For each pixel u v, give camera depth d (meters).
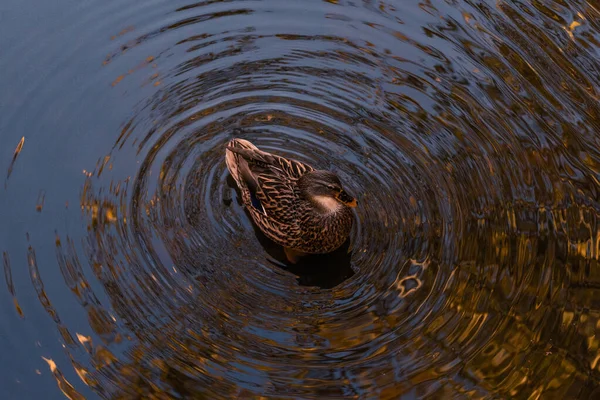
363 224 4.00
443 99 4.30
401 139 4.19
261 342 3.72
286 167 4.06
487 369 3.65
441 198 4.03
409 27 4.56
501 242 3.92
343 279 3.88
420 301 3.80
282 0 4.64
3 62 4.38
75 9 4.58
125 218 3.96
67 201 4.00
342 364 3.67
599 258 3.88
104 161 4.11
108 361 3.66
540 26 4.53
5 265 3.84
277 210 3.99
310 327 3.76
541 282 3.83
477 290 3.81
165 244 3.92
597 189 4.04
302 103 4.31
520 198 4.02
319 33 4.55
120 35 4.50
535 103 4.27
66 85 4.32
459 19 4.58
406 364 3.67
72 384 3.61
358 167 4.13
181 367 3.65
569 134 4.18
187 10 4.61
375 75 4.39
